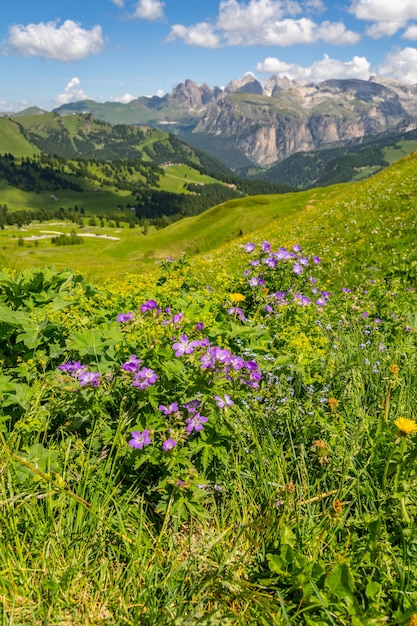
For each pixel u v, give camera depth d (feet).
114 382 11.68
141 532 9.61
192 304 17.66
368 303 26.63
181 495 9.93
